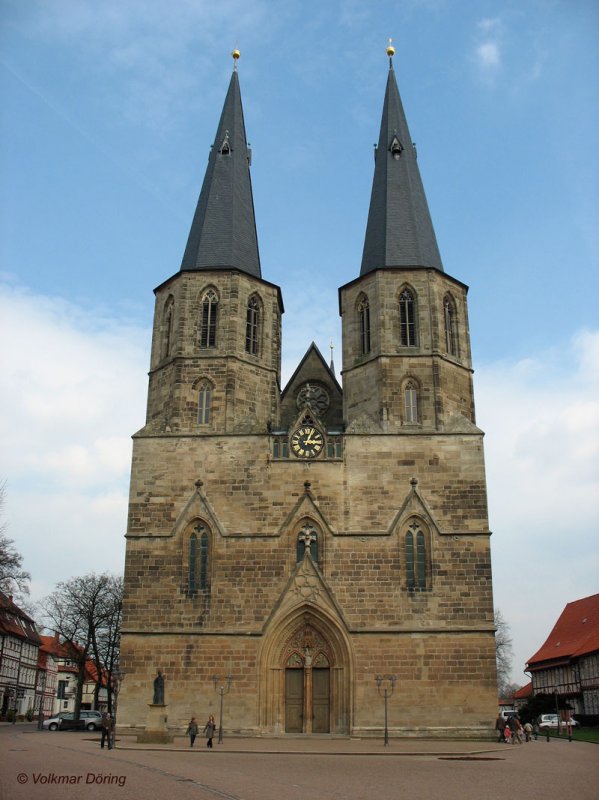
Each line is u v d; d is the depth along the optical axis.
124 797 23.55
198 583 58.66
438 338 64.69
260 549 58.94
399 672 55.81
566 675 116.56
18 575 72.88
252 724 55.16
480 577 57.72
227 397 63.41
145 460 61.91
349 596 57.59
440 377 63.41
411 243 68.12
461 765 37.50
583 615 126.88
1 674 123.31
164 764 34.97
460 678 55.66
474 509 59.41
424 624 56.75
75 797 23.31
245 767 34.59
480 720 54.84
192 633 57.25
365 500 59.84
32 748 44.94
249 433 61.91
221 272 67.25
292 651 57.78
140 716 55.97
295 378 72.94
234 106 77.38
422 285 66.19
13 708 124.88
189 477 61.22
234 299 66.38
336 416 71.38
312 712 56.62
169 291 68.50
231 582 58.31
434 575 57.81
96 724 82.38
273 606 57.50
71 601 103.38
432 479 60.28
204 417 63.41
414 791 26.95
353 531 58.97
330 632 57.28
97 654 101.00
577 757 44.03
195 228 71.38
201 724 55.47
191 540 59.78
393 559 58.22
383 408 62.53
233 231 69.62
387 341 64.44
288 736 55.28
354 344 66.62
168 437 62.34
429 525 59.00
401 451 60.97
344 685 56.09
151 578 58.84
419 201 71.50
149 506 60.69
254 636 56.97
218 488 60.81
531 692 151.50
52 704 169.25
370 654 56.19
